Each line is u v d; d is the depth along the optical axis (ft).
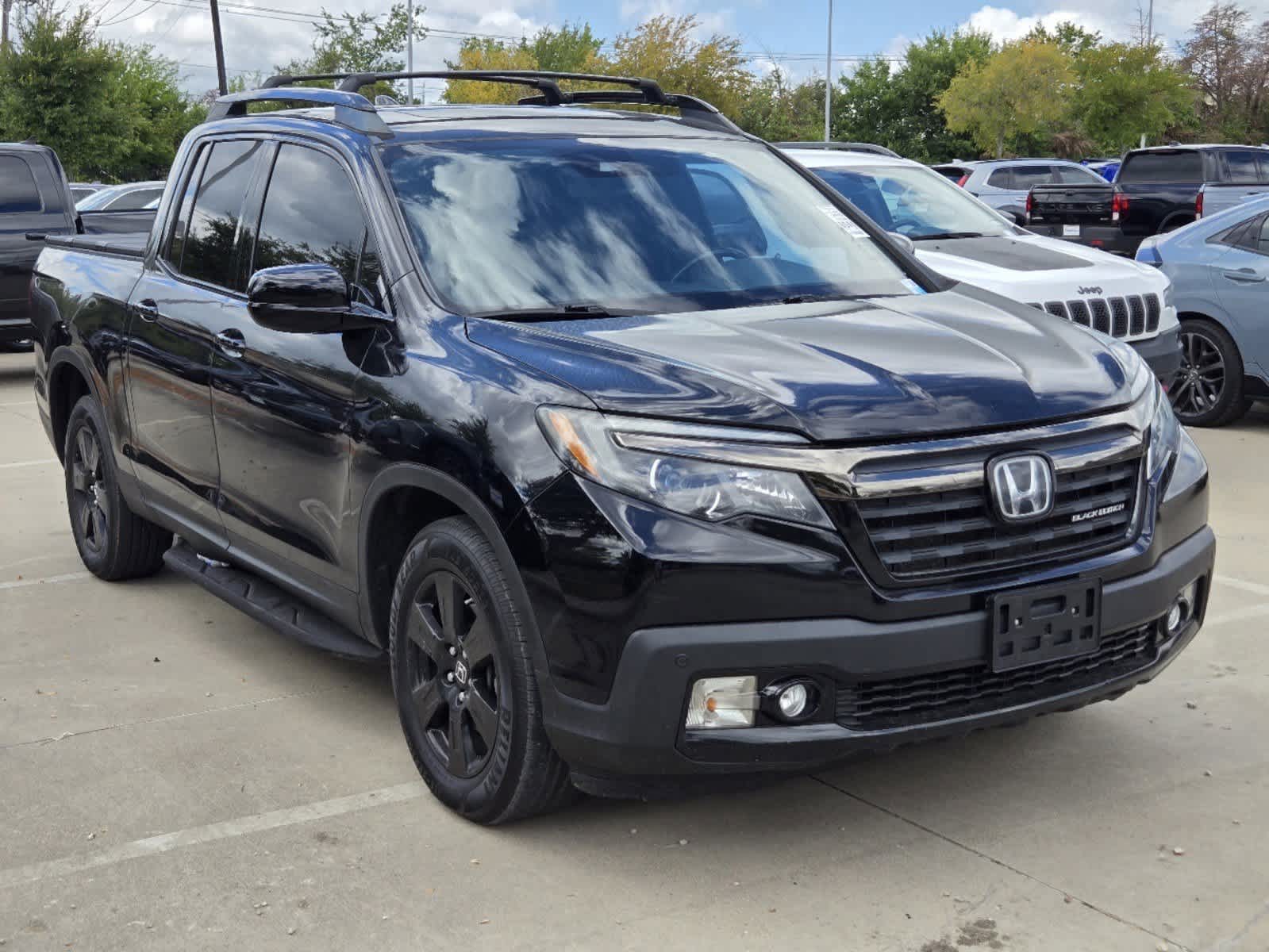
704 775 10.30
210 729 14.34
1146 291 26.96
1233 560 20.18
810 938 10.04
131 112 150.92
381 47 203.62
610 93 17.16
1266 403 33.99
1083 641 10.84
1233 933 10.00
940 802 12.28
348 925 10.36
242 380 14.48
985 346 11.81
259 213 15.28
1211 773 12.82
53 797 12.72
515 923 10.34
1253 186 49.34
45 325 20.13
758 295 13.32
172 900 10.77
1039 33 193.36
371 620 13.11
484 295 12.54
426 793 12.66
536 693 10.91
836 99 213.05
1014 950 9.82
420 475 11.66
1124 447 11.16
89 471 19.71
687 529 10.00
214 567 16.71
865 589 10.09
